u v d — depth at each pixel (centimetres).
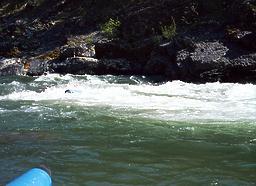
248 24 1459
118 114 899
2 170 581
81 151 658
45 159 624
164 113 907
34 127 801
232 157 625
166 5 1795
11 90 1265
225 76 1359
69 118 867
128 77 1509
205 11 1695
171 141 703
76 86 1312
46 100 1076
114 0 2144
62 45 1952
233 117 866
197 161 610
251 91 1171
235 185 525
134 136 734
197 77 1376
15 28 2302
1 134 753
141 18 1788
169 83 1333
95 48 1723
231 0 1648
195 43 1454
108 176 559
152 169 582
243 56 1369
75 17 2272
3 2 3030
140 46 1622
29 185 433
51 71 1664
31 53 1953
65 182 538
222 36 1477
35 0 2714
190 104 1005
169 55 1490
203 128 781
